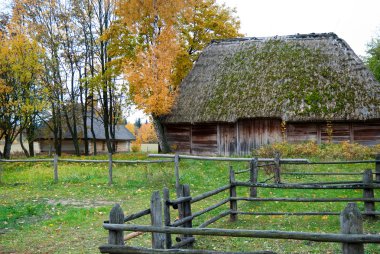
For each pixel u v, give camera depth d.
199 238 7.43
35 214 10.34
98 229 8.62
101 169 18.38
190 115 23.94
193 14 29.00
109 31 26.23
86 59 31.33
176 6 24.03
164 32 23.59
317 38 25.53
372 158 17.86
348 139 21.53
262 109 22.16
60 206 11.24
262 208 9.90
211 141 24.72
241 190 12.61
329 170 15.19
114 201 11.84
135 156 24.45
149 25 24.92
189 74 26.88
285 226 8.12
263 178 13.67
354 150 18.31
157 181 14.44
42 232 8.49
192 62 29.83
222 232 4.55
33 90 26.02
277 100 22.25
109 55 26.94
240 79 24.45
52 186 14.98
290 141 22.56
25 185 15.46
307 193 11.65
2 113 24.61
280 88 22.81
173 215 9.77
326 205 9.91
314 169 15.39
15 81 24.39
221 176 15.41
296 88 22.52
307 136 22.27
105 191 13.59
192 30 29.84
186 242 6.77
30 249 7.31
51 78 29.06
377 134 21.19
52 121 33.22
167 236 6.13
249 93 23.30
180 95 25.66
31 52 24.47
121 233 4.93
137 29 24.80
